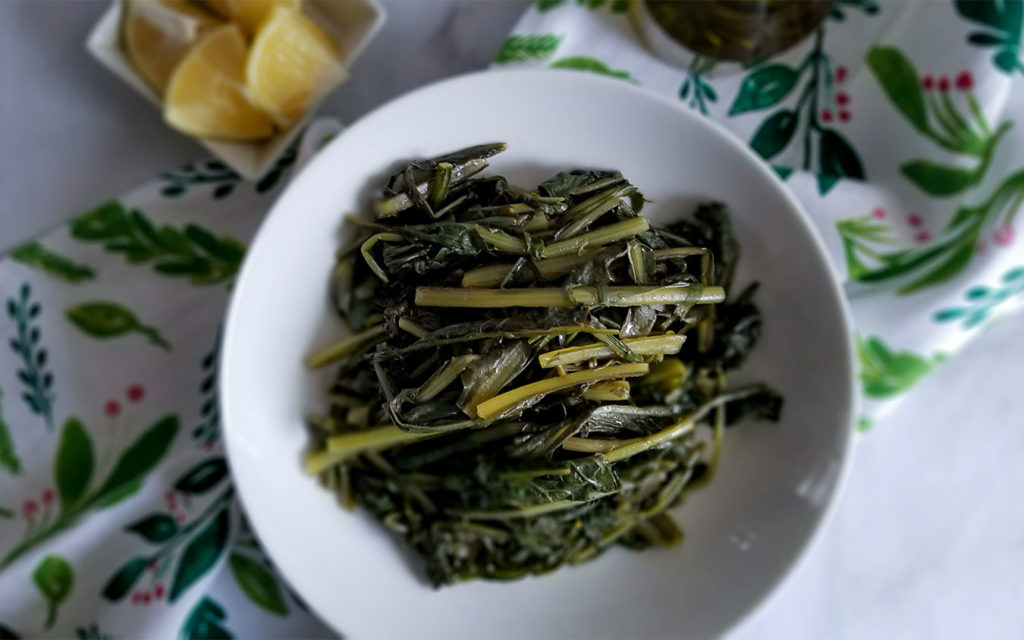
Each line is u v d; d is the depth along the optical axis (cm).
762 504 28
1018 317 35
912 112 32
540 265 24
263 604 31
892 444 34
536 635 28
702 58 32
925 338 32
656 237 25
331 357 27
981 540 34
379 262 25
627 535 29
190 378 32
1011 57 31
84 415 32
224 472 30
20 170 33
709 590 28
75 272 32
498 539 27
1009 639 34
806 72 33
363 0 30
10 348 32
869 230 32
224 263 33
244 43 31
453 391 23
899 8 32
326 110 34
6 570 29
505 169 26
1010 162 31
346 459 27
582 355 23
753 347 28
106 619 29
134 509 30
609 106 26
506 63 31
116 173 34
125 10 30
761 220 27
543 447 24
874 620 34
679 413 26
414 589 28
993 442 34
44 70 33
